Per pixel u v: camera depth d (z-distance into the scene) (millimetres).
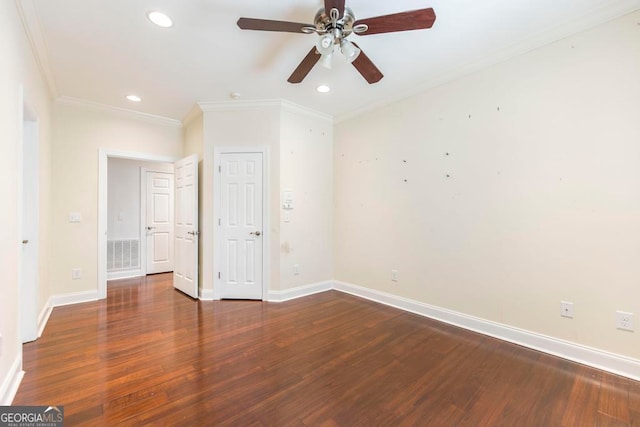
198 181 3756
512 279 2441
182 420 1503
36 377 1866
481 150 2621
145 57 2518
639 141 1872
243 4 1896
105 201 3629
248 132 3586
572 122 2127
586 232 2076
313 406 1632
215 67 2697
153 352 2236
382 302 3500
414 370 2012
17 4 1791
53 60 2539
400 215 3316
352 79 2934
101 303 3436
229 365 2055
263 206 3582
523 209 2373
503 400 1695
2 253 1565
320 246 4027
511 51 2385
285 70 2756
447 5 1905
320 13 1844
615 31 1945
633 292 1902
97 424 1460
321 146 4012
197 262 3672
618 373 1941
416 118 3148
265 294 3580
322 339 2500
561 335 2191
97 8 1903
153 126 4000
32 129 2488
